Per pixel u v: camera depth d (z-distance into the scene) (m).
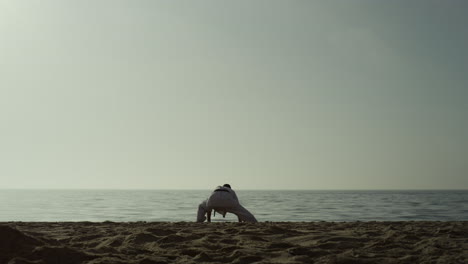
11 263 3.30
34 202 40.53
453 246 4.43
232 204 9.50
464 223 7.15
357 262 3.67
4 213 21.12
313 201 45.12
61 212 22.19
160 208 27.59
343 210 24.44
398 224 7.05
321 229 6.20
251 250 4.18
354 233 5.50
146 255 4.00
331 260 3.72
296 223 7.46
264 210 24.64
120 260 3.59
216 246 4.50
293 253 4.12
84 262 3.54
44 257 3.55
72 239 5.07
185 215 19.45
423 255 3.97
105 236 5.30
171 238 4.87
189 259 3.85
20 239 3.84
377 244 4.55
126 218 17.12
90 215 19.41
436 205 32.19
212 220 14.52
